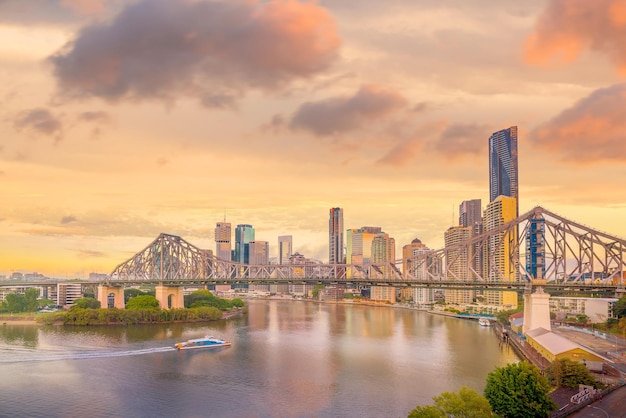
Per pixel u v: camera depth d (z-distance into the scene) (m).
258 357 194.12
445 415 93.81
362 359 191.38
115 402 135.50
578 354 152.62
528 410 105.62
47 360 184.50
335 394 142.50
